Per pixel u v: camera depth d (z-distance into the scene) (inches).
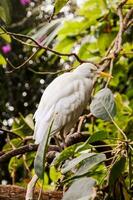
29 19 273.6
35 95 308.0
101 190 96.8
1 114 298.4
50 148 131.1
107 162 104.3
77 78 140.9
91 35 205.5
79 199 89.5
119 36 168.2
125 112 178.4
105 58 163.5
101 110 104.3
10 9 127.0
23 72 303.3
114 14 201.0
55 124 130.6
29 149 130.2
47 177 167.5
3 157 130.2
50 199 110.6
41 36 158.9
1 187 108.7
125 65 211.0
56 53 150.3
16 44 291.3
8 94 304.0
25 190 109.7
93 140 97.4
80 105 136.1
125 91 215.9
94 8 204.8
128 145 97.7
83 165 93.3
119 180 103.4
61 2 138.0
